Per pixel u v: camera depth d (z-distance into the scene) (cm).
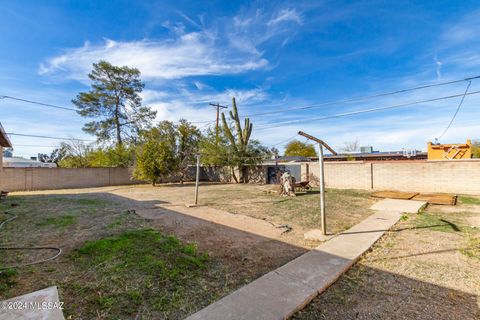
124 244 421
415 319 221
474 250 390
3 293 264
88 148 2439
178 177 2127
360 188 1267
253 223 591
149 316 228
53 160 3306
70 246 422
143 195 1181
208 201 948
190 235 493
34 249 407
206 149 1845
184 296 264
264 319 214
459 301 250
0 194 1005
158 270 327
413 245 421
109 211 752
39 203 922
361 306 244
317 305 247
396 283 291
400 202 833
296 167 1584
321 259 355
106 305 245
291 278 295
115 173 1906
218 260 366
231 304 240
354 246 412
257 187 1505
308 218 646
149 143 1738
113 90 2162
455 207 740
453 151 1307
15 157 3186
